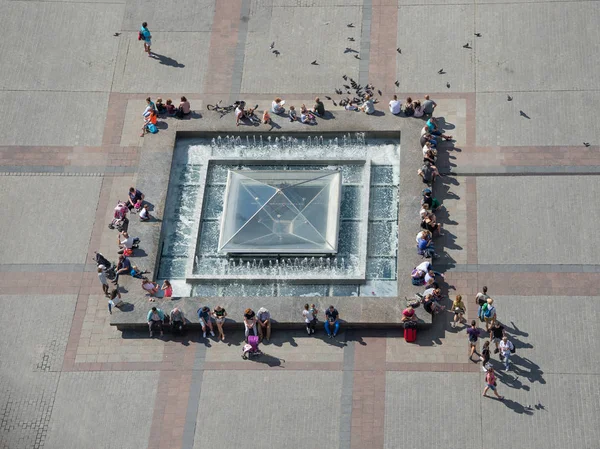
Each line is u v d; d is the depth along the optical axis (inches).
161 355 1691.7
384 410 1603.1
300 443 1579.7
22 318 1754.4
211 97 2020.2
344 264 1760.6
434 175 1833.2
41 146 1978.3
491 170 1859.0
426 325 1668.3
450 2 2118.6
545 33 2043.6
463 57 2030.0
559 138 1888.5
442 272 1739.7
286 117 1948.8
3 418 1641.2
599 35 2027.6
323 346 1678.2
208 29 2135.8
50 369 1691.7
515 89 1968.5
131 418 1626.5
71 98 2047.2
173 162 1921.8
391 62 2041.1
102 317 1747.0
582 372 1609.3
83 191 1910.7
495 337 1635.1
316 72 2041.1
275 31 2117.4
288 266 1766.7
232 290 1747.0
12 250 1838.1
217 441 1593.3
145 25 2060.8
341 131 1915.6
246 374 1658.5
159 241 1802.4
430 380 1625.2
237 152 1935.3
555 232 1768.0
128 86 2055.9
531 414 1574.8
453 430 1572.3
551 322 1667.1
